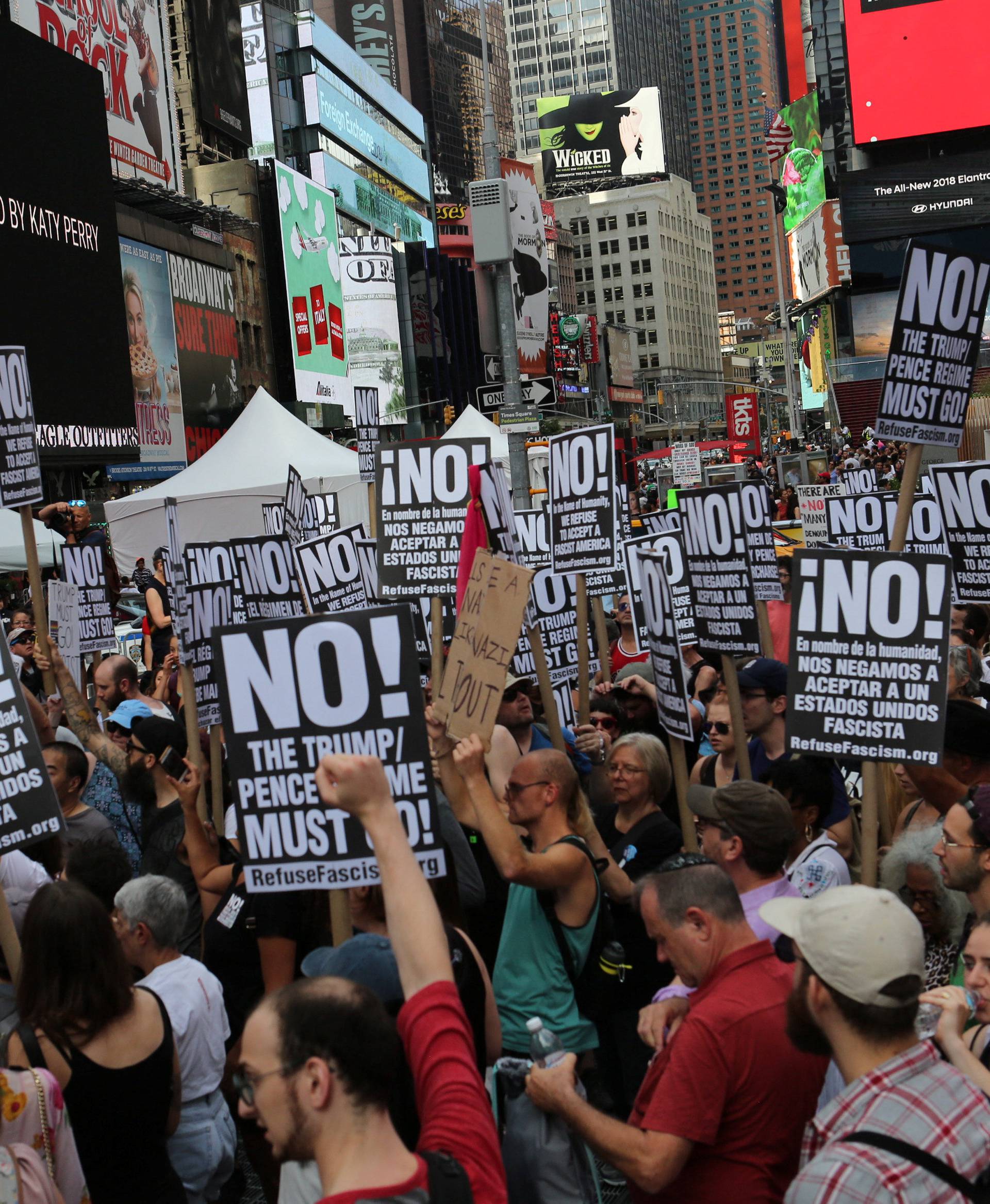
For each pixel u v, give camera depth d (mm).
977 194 77625
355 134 92188
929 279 5836
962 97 77812
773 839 4285
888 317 81438
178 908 4664
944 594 4852
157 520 21750
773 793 4363
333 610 8156
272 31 79938
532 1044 3738
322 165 81188
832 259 91812
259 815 3807
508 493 6090
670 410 159250
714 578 6941
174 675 10656
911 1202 2674
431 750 4832
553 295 116188
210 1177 4582
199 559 7738
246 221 52250
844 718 4941
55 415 25953
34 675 10625
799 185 103188
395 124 106000
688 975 3688
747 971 3637
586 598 7965
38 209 25891
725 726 6375
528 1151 4148
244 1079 2584
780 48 121438
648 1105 3725
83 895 3994
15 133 25172
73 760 6152
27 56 25766
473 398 93250
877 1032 2902
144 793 6652
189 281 48406
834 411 77312
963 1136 2777
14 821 4094
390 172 102125
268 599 8195
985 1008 3404
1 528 19984
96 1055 3932
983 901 3998
